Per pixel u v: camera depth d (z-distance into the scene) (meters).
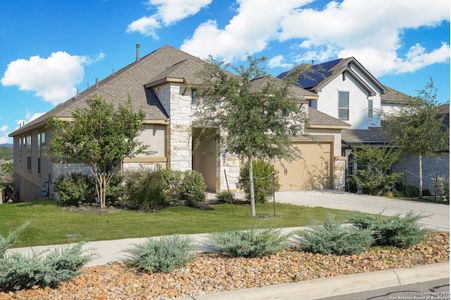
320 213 13.99
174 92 18.12
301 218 12.84
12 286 6.00
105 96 18.56
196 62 19.17
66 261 6.21
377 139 23.42
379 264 7.31
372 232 8.33
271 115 12.83
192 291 5.91
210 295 5.70
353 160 21.53
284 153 13.28
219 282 6.29
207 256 7.78
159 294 5.78
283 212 14.27
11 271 5.81
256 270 6.87
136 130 14.89
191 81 17.86
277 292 5.93
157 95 19.45
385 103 27.25
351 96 25.20
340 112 24.91
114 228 10.94
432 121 19.89
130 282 6.28
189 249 7.38
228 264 7.20
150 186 14.92
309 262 7.41
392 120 20.98
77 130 13.99
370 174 20.55
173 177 16.28
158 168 16.70
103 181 15.21
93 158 14.36
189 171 16.89
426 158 22.47
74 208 14.72
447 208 15.86
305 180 21.28
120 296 5.70
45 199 17.67
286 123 13.16
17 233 6.96
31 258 6.35
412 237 8.41
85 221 12.12
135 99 18.92
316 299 6.09
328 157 21.88
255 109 12.43
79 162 15.70
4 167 37.56
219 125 13.56
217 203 16.47
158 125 18.25
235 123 12.54
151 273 6.69
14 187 30.89
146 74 20.94
